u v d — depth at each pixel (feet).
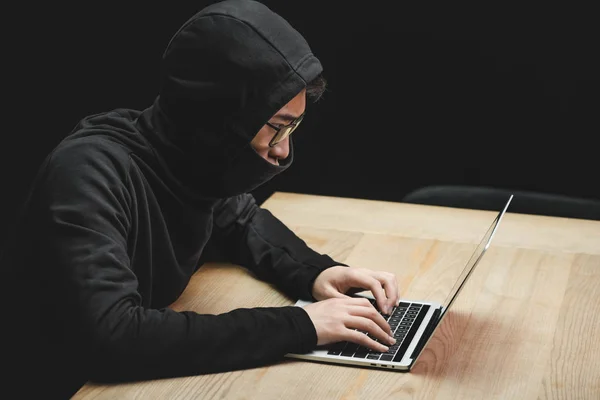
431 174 14.06
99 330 5.41
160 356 5.46
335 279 6.61
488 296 6.67
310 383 5.44
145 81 13.03
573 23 12.97
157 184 6.31
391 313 6.34
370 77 13.84
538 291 6.74
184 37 6.00
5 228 12.60
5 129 12.69
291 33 6.07
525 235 7.79
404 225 8.00
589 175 13.52
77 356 5.56
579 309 6.46
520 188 13.82
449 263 7.23
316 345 5.81
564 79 13.23
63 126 12.87
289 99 5.93
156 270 6.45
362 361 5.63
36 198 5.82
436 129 13.88
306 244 7.32
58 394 6.13
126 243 5.93
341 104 14.02
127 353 5.41
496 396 5.31
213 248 7.46
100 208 5.70
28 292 5.98
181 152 6.25
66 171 5.80
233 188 6.37
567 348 5.90
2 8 12.34
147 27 12.82
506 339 6.02
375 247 7.54
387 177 14.19
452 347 5.90
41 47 12.63
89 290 5.48
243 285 6.92
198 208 6.56
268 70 5.87
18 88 12.64
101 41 12.76
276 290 6.86
